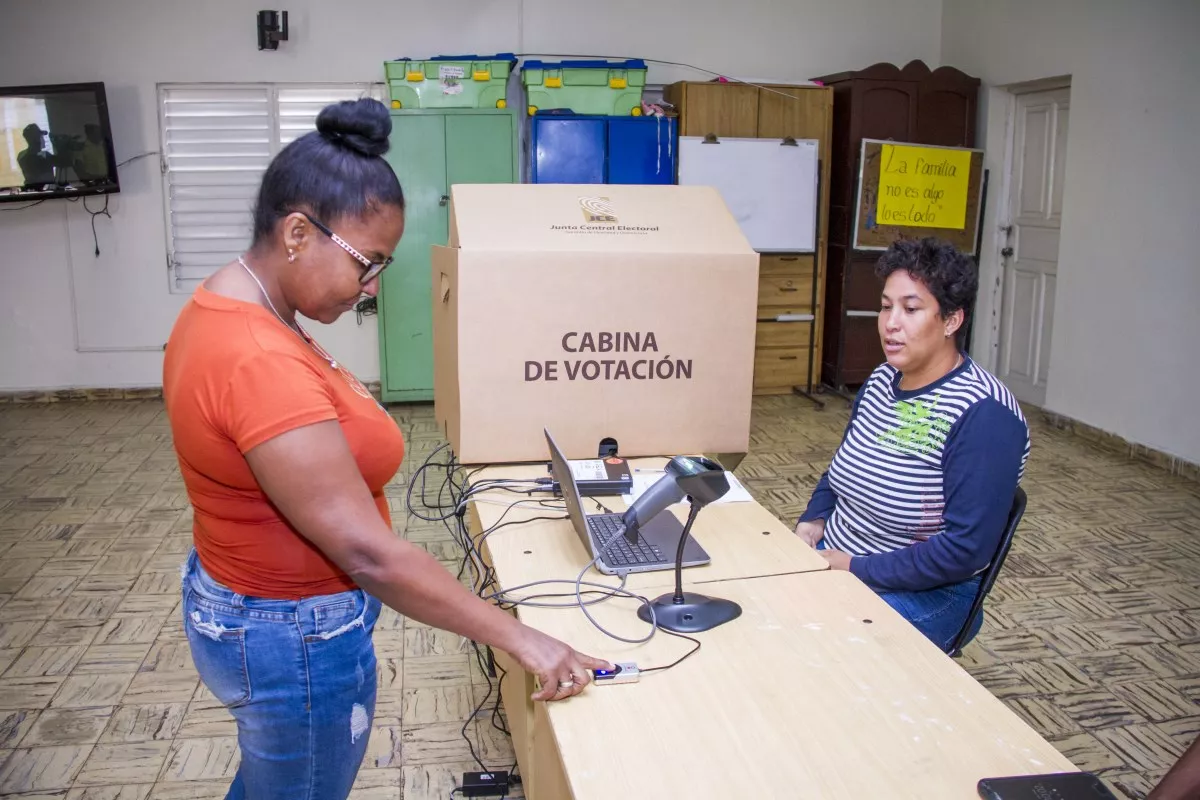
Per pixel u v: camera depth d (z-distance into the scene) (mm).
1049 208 5438
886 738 1167
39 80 5379
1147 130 4523
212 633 1201
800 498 4082
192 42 5445
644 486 1979
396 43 5602
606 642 1394
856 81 5523
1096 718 2434
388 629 2924
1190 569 3346
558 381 2045
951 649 1853
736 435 2182
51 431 5105
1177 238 4375
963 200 5695
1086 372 5016
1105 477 4355
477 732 2369
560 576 1609
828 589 1579
